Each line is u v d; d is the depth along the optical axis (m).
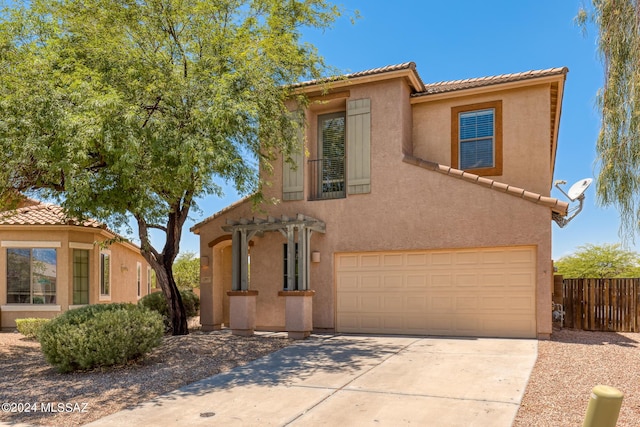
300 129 15.01
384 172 14.48
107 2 12.24
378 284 14.52
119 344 9.71
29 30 11.65
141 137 10.29
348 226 14.80
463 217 13.44
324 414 6.88
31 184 12.27
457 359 10.18
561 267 31.45
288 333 13.59
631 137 8.88
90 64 11.63
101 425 6.67
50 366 10.70
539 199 12.60
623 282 14.58
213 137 10.78
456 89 14.76
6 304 18.78
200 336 14.16
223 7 13.06
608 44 9.01
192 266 35.84
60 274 19.09
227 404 7.48
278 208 15.70
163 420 6.80
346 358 10.63
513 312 13.00
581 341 12.34
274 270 15.74
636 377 8.45
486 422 6.37
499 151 14.48
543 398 7.32
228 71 12.38
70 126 9.34
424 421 6.48
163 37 12.51
